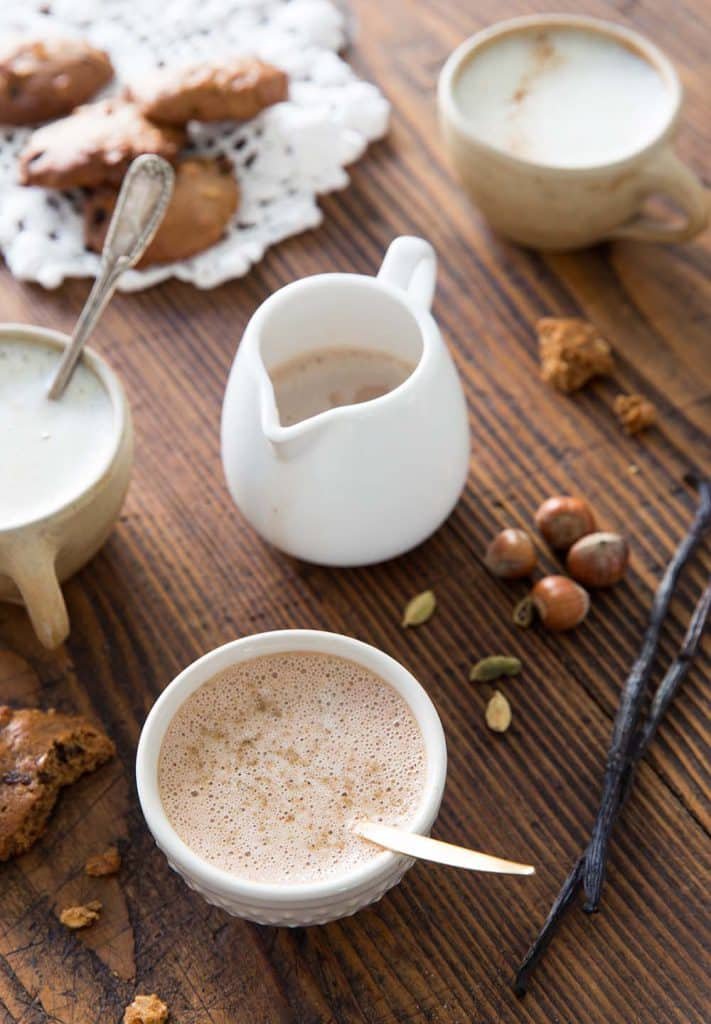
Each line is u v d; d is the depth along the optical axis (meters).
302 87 0.74
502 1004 0.54
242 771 0.53
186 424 0.66
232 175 0.71
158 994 0.54
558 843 0.56
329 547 0.60
